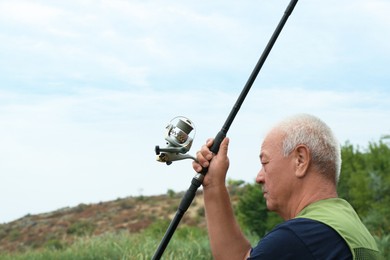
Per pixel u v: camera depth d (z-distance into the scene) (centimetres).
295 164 270
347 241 251
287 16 316
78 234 3847
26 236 4147
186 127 300
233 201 3031
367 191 1447
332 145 271
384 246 1031
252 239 1308
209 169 296
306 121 273
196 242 1045
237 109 304
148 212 4306
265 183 279
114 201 4766
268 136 279
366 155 1583
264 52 313
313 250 250
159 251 300
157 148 299
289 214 274
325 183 269
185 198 298
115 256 1060
